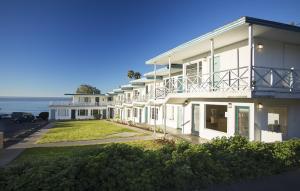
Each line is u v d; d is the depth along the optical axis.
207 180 6.82
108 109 54.62
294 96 12.50
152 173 6.28
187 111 20.59
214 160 7.50
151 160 6.69
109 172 5.86
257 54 13.41
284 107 13.73
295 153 8.79
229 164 7.52
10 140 19.00
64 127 30.48
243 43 14.10
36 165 6.16
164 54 19.00
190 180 6.64
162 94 22.42
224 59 15.69
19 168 6.07
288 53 14.61
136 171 6.25
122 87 44.34
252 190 6.66
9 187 5.32
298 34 12.63
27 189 5.26
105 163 6.07
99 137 20.09
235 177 7.38
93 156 6.20
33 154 13.46
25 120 40.47
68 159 6.39
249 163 7.71
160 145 15.34
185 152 7.29
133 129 26.03
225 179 7.09
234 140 8.77
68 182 5.38
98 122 39.59
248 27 11.39
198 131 18.84
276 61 14.07
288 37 13.32
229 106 14.80
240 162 7.65
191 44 15.09
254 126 12.82
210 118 17.16
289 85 13.13
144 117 35.50
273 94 11.70
